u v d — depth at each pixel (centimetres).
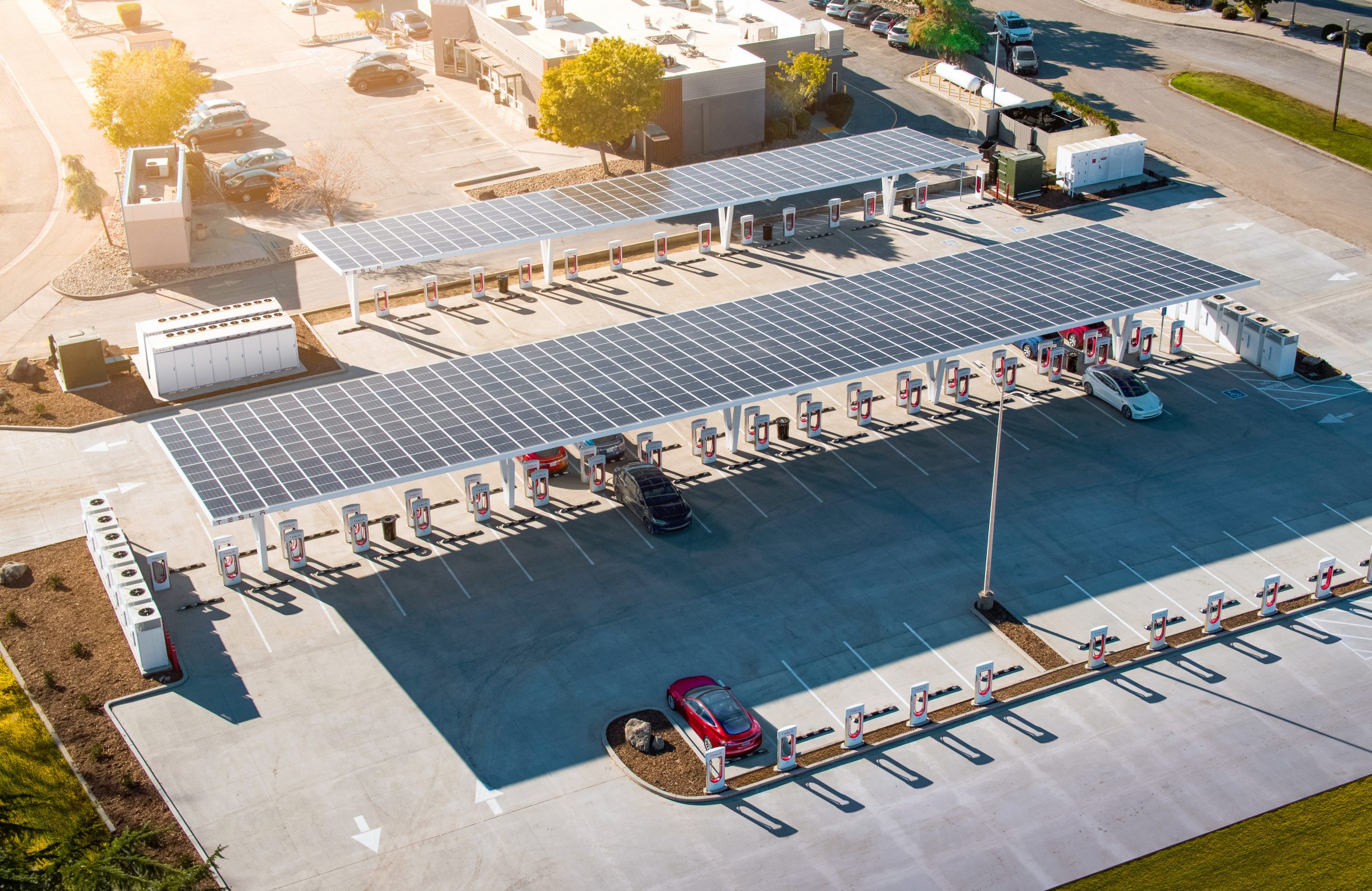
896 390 6053
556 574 4984
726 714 4138
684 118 8594
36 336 6756
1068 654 4534
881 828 3878
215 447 5044
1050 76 9825
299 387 6231
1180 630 4634
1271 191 8038
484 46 9750
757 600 4828
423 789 4034
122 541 4884
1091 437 5772
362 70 9956
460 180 8450
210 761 4138
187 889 3297
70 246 7781
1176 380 6209
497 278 7262
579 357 5681
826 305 6069
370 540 5194
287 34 11419
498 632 4688
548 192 7519
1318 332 6550
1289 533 5131
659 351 5691
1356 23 10538
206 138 9044
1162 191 8081
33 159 9038
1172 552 5038
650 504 5194
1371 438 5719
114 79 8419
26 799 3928
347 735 4241
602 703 4362
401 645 4628
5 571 4947
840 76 9475
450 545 5156
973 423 5881
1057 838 3831
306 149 8944
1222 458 5606
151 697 4412
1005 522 5231
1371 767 4059
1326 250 7325
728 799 3984
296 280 7300
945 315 5878
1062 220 7781
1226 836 3828
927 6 10062
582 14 9838
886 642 4616
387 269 7050
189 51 10931
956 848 3803
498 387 5447
